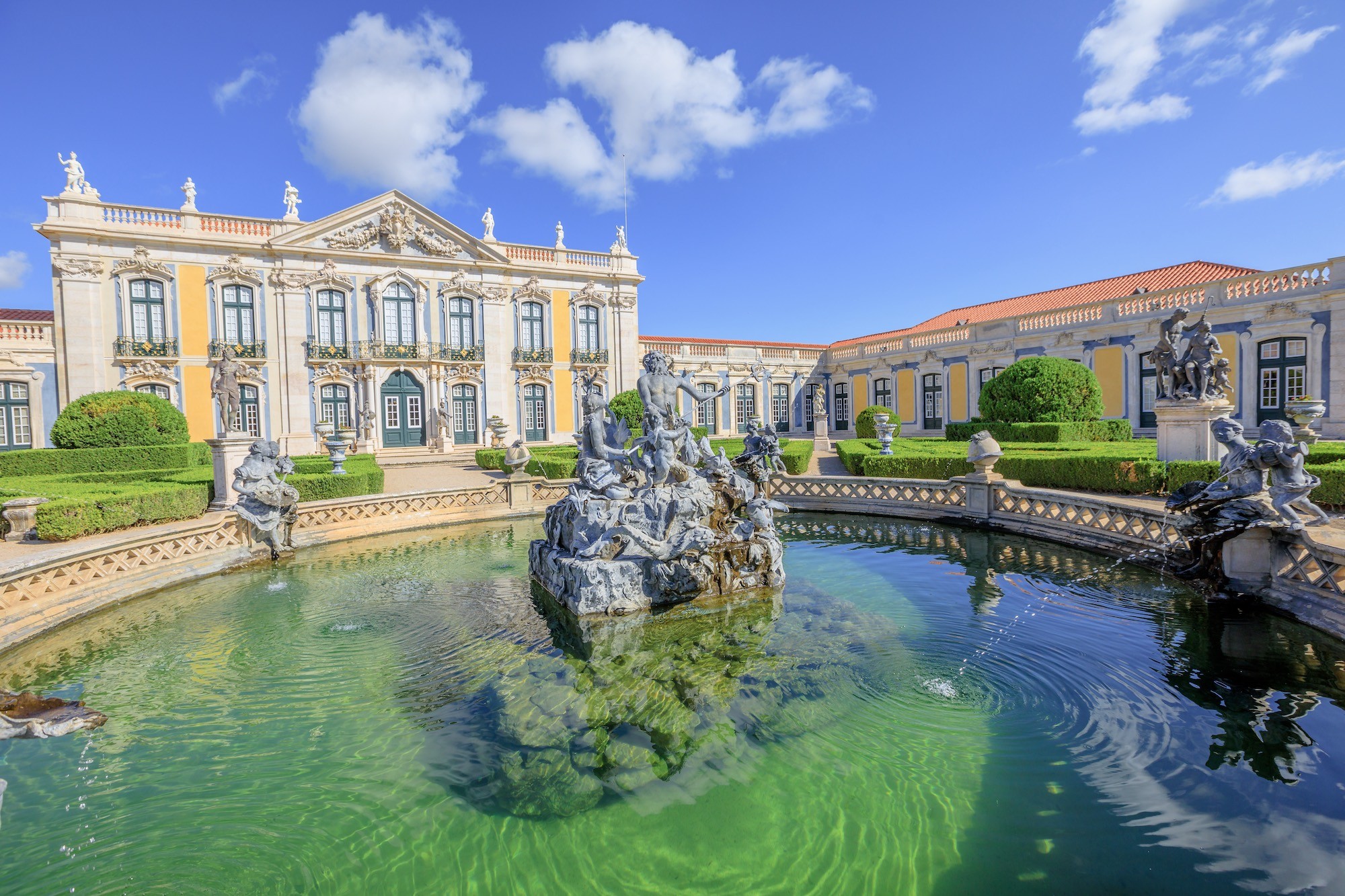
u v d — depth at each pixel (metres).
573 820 3.64
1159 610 6.77
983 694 5.01
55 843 3.49
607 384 32.16
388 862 3.35
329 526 11.62
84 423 17.44
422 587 8.41
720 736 4.47
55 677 5.66
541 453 22.17
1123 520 8.93
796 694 5.05
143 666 5.88
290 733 4.64
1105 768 4.01
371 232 27.34
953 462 14.24
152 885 3.17
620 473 8.64
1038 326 25.80
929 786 3.88
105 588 7.62
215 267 25.12
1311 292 17.48
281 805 3.81
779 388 37.81
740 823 3.59
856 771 4.04
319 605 7.68
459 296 29.05
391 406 28.02
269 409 26.06
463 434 29.31
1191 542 7.45
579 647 6.15
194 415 24.92
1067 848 3.34
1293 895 2.97
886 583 8.20
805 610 7.08
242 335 25.69
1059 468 12.91
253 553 10.01
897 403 33.22
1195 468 10.51
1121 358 22.53
